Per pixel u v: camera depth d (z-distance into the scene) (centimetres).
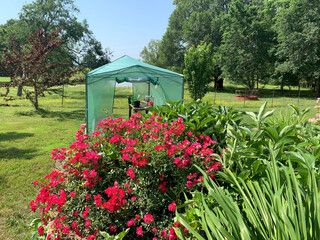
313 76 2539
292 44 2370
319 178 130
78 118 1111
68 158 264
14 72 1274
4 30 3019
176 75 847
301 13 2377
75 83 1382
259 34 2850
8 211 340
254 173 176
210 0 3541
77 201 222
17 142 684
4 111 1254
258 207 123
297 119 270
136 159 228
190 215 161
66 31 2756
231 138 221
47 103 1661
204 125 288
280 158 165
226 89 3966
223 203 118
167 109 332
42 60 1303
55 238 203
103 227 201
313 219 101
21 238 285
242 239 106
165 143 240
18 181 429
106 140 290
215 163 219
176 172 223
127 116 1149
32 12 2614
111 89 901
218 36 3362
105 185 244
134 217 211
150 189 221
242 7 2906
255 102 1900
